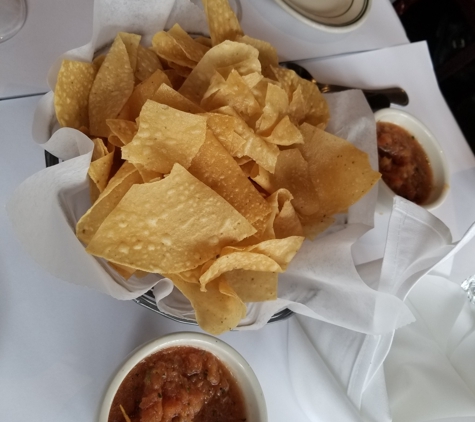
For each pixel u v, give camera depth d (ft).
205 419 0.72
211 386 0.72
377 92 1.15
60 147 0.71
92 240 0.66
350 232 0.82
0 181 0.80
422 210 0.69
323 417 0.79
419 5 1.79
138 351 0.67
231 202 0.78
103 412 0.63
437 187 1.09
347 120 0.99
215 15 0.88
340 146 0.91
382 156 1.08
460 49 1.73
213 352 0.73
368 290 0.70
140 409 0.67
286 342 0.87
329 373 0.78
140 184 0.70
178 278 0.73
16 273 0.75
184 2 0.88
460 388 0.74
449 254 0.70
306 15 1.11
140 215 0.70
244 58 0.85
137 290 0.70
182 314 0.76
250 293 0.76
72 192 0.72
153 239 0.70
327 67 1.15
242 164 0.85
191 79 0.83
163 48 0.83
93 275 0.67
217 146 0.79
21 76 0.88
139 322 0.80
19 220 0.63
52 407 0.72
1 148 0.81
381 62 1.20
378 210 1.03
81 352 0.75
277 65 0.97
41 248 0.65
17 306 0.74
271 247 0.76
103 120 0.74
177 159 0.74
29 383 0.71
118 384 0.65
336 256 0.77
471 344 0.79
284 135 0.85
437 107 1.23
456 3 1.64
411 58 1.23
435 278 0.84
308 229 0.86
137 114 0.78
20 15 0.90
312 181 0.91
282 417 0.83
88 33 0.95
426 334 0.82
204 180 0.78
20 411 0.70
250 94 0.84
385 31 1.24
